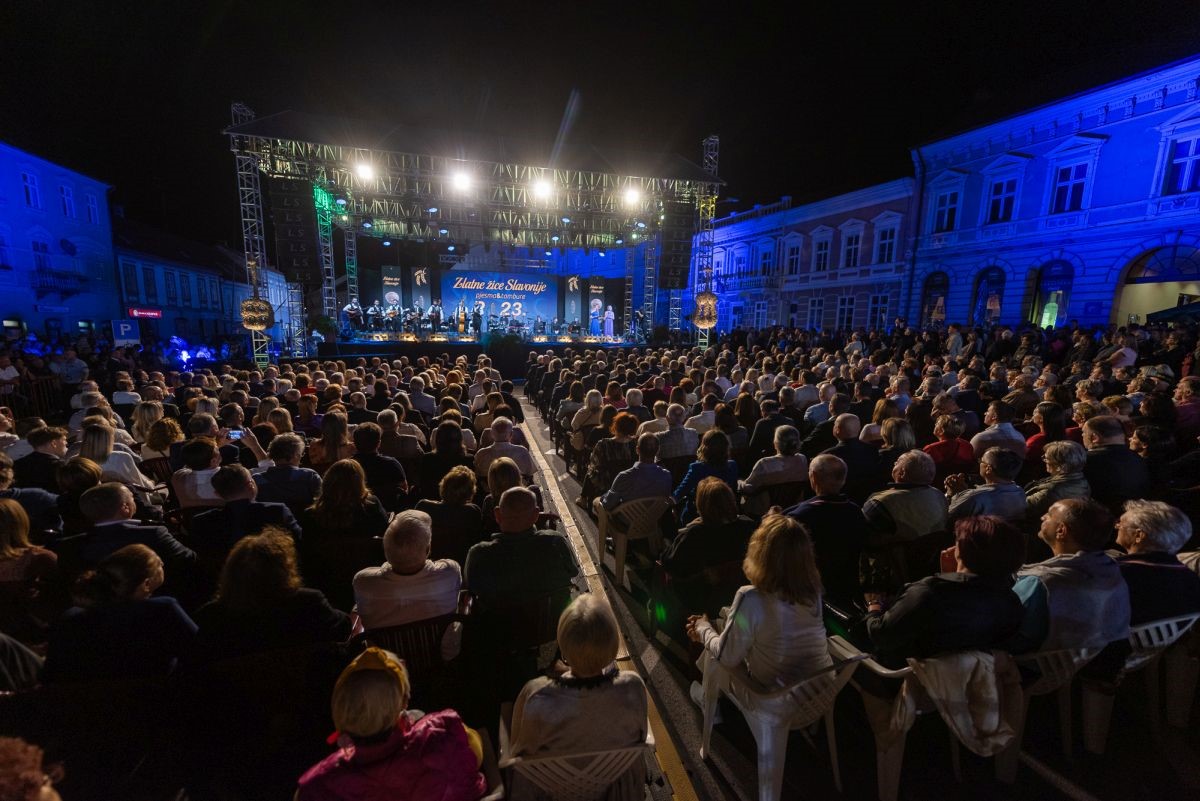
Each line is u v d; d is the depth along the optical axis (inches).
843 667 89.7
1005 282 725.9
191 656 86.4
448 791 58.8
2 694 76.2
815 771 104.3
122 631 82.3
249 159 628.4
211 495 149.3
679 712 120.8
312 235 680.4
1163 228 565.6
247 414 292.5
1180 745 108.9
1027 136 693.9
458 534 135.6
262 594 86.1
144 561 85.1
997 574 88.8
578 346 831.7
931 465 132.7
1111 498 150.4
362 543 132.0
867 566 142.3
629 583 176.2
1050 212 671.8
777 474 174.1
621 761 71.5
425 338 865.5
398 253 1077.8
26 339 621.6
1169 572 98.1
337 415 185.9
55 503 140.4
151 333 1054.4
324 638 91.0
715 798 99.2
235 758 96.2
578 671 69.4
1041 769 103.4
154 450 196.4
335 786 55.7
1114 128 605.9
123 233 1106.1
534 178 731.4
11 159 776.9
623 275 1232.8
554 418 354.6
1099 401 224.5
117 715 82.5
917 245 850.1
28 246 805.9
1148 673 109.7
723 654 88.9
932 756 107.9
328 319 748.6
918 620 87.4
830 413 239.0
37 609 108.3
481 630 108.3
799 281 1101.1
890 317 904.3
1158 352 392.8
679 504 176.7
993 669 86.8
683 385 299.0
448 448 185.0
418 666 99.7
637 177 745.0
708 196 799.1
